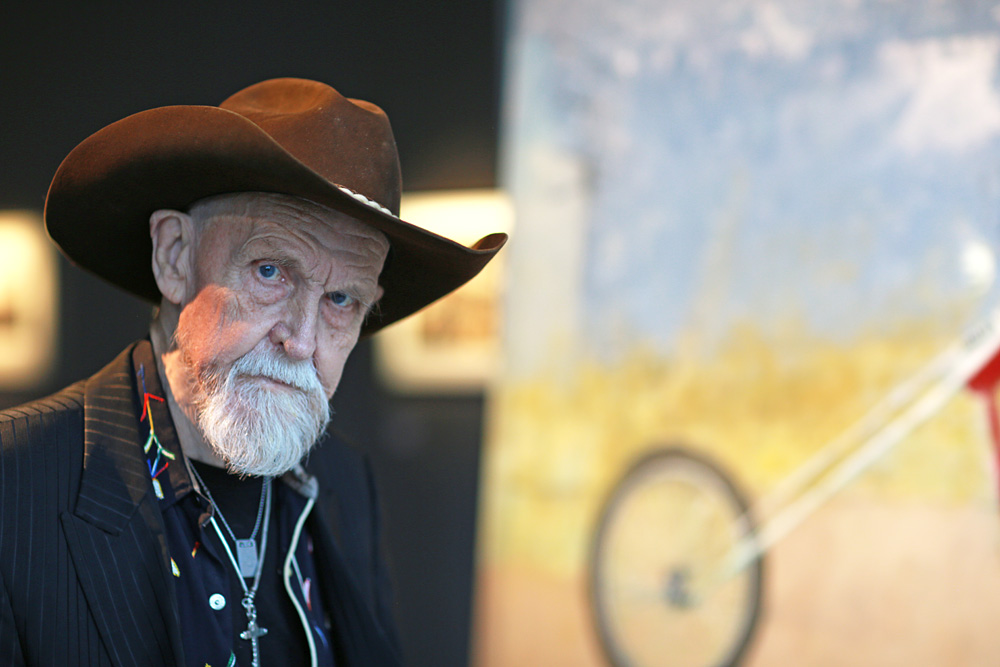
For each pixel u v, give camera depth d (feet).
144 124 2.93
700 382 9.05
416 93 10.50
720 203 9.05
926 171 8.22
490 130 10.12
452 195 10.25
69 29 12.00
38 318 11.85
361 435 10.57
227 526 3.39
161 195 3.21
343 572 3.67
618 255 9.49
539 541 9.63
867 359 8.35
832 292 8.54
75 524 2.95
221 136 2.80
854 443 8.32
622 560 9.23
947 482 7.95
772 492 8.63
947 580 7.88
